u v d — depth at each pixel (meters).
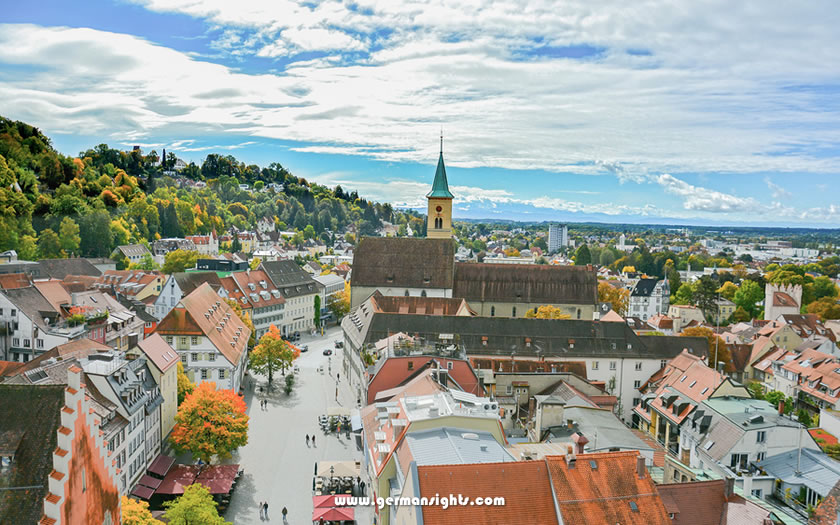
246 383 132.25
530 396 99.31
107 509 46.44
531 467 51.28
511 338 118.69
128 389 78.50
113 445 70.19
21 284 116.38
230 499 80.94
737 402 89.62
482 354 116.50
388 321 122.19
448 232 176.12
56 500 38.38
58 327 110.50
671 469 67.12
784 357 135.12
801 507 69.88
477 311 154.75
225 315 136.25
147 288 184.00
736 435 79.25
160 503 77.88
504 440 63.75
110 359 82.00
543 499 50.22
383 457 63.62
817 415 103.31
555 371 108.94
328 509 71.00
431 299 138.88
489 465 50.69
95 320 117.19
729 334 185.38
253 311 176.88
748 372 142.88
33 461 40.22
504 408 94.38
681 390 100.12
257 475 88.12
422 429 60.84
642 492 52.31
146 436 83.19
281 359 129.62
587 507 50.22
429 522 47.03
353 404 119.06
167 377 93.00
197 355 113.56
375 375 89.00
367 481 75.69
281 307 189.88
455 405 65.75
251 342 157.25
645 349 118.69
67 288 130.00
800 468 75.06
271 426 107.19
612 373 117.44
